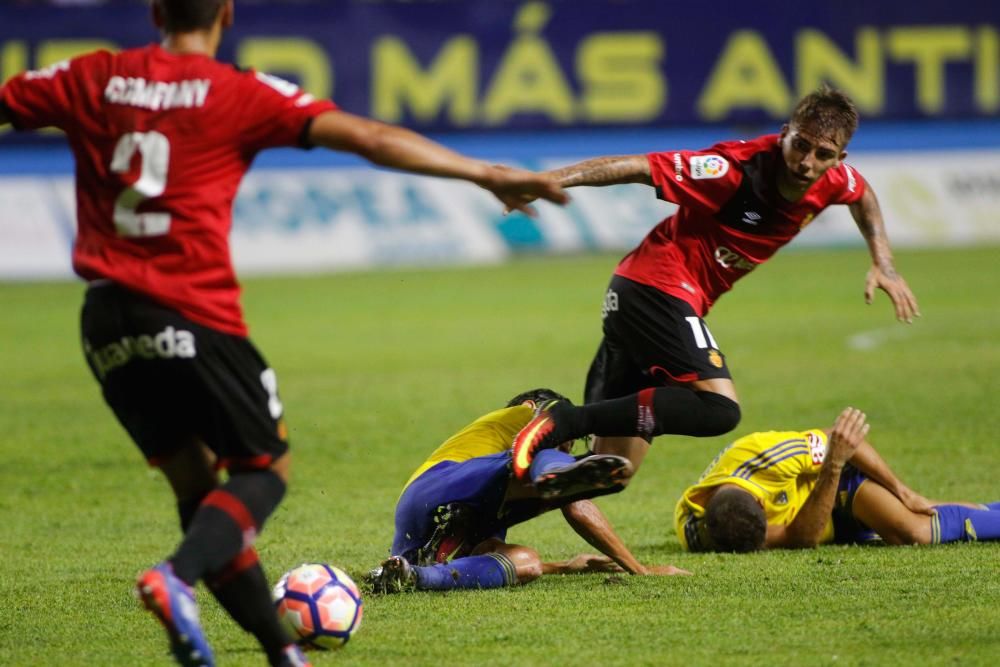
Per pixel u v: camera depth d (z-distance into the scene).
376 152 12.99
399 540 19.69
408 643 15.78
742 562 20.67
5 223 88.75
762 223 21.03
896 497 21.73
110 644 16.12
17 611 18.09
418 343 59.88
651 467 32.28
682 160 20.61
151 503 28.78
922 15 97.44
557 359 53.50
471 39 96.00
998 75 97.38
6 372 53.22
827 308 68.88
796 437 22.11
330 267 91.94
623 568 19.98
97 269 12.96
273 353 57.41
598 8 96.69
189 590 12.09
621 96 97.06
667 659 14.86
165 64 13.32
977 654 14.83
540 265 92.06
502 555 19.27
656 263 21.27
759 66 97.56
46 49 92.56
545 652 15.27
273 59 94.94
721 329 61.62
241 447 13.24
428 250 93.44
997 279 77.06
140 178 12.95
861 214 21.84
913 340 56.00
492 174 13.32
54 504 28.64
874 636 15.72
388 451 35.03
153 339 12.85
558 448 19.09
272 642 13.58
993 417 37.34
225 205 13.18
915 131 97.31
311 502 28.33
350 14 95.12
